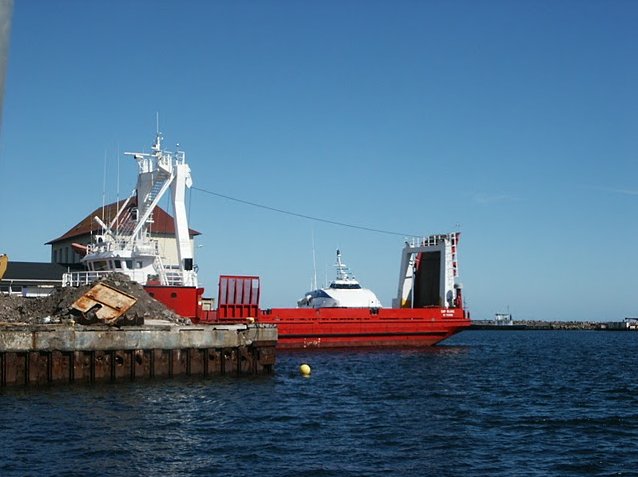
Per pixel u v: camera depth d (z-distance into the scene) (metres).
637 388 39.81
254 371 41.59
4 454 19.22
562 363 60.59
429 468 18.88
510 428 25.47
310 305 76.19
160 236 79.50
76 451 19.88
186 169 55.16
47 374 34.38
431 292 78.00
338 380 41.19
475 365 55.84
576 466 19.41
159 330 37.69
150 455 19.66
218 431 23.67
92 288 42.00
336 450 20.95
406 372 47.53
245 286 56.38
